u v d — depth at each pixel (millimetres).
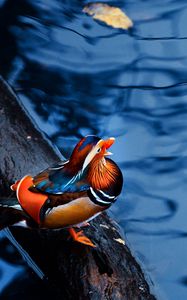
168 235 9812
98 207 7355
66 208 7168
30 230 8102
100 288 7391
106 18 13328
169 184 10617
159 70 12469
